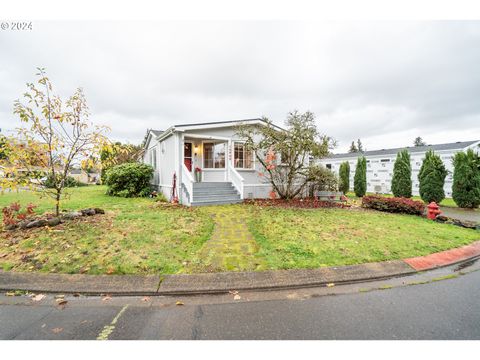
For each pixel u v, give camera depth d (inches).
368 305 104.9
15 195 439.2
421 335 84.3
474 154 423.8
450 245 191.2
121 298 110.9
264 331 86.1
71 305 103.8
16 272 128.6
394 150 776.9
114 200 390.0
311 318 94.2
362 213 313.1
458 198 425.4
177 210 296.5
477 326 89.3
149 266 137.3
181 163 374.0
